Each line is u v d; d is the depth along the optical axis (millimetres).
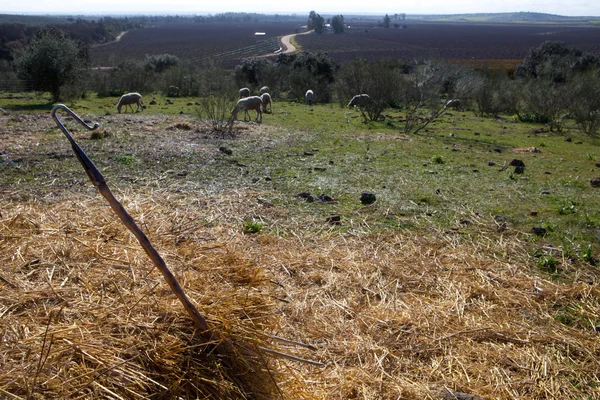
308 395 3082
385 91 18422
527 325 4293
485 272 5262
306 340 3879
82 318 2582
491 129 18234
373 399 3287
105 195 2486
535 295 4852
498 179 9523
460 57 76188
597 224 6895
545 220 7027
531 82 24656
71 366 2260
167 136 12242
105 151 10102
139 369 2375
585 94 18391
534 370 3691
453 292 4789
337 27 153750
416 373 3627
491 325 4234
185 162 9547
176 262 3449
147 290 2916
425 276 5109
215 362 2629
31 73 23484
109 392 2203
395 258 5500
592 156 12508
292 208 7059
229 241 5289
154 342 2516
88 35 102625
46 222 4211
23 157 9195
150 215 5469
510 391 3467
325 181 8664
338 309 4355
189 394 2502
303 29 179000
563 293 4887
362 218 6781
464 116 22891
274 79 32406
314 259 5289
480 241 6164
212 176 8609
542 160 11836
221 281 3273
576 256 5773
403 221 6746
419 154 11797
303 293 4574
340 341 3906
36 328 2447
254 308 2959
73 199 6742
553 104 19828
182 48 92188
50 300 2740
